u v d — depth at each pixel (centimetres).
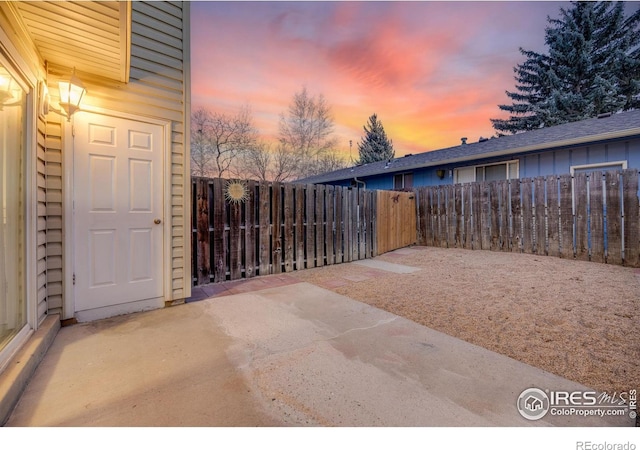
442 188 801
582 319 294
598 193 549
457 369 213
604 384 192
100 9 219
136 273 343
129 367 218
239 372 211
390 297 389
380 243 729
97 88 319
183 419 163
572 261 558
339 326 295
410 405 173
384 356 233
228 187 473
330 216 614
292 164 1809
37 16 224
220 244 465
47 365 221
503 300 360
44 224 284
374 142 2809
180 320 316
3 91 217
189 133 390
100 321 313
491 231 703
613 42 1753
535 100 2016
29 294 245
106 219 324
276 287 443
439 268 555
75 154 307
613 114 857
